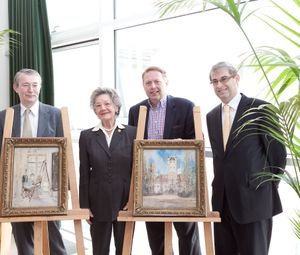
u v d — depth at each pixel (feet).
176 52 9.84
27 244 7.80
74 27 12.61
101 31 11.54
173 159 5.90
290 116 4.47
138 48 11.04
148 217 5.67
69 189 6.23
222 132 6.26
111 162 6.43
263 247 6.07
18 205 5.73
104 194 6.40
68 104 13.25
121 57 11.73
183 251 7.26
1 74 13.37
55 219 5.78
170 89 9.98
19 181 5.80
